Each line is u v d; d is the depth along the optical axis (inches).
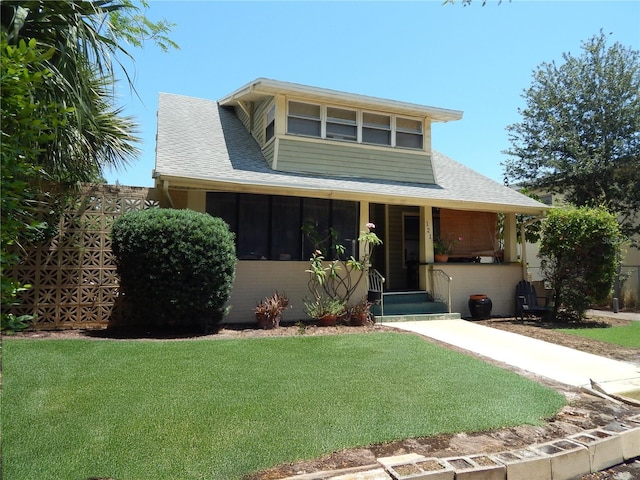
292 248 392.5
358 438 145.6
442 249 466.6
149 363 214.4
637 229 636.7
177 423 148.7
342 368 221.3
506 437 154.6
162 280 285.6
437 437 151.5
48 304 308.3
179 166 354.0
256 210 383.2
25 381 182.7
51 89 165.9
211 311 306.3
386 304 414.6
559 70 692.7
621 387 213.9
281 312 346.0
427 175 474.0
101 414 153.3
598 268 441.7
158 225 285.1
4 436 134.9
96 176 378.0
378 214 529.3
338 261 397.4
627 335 363.9
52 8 166.4
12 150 104.7
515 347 296.4
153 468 121.0
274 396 177.8
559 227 453.7
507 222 494.9
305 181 388.5
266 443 138.2
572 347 311.1
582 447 146.5
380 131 457.1
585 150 652.1
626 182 636.1
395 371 219.1
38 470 117.4
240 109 511.5
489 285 471.2
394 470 125.1
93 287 319.3
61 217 313.1
